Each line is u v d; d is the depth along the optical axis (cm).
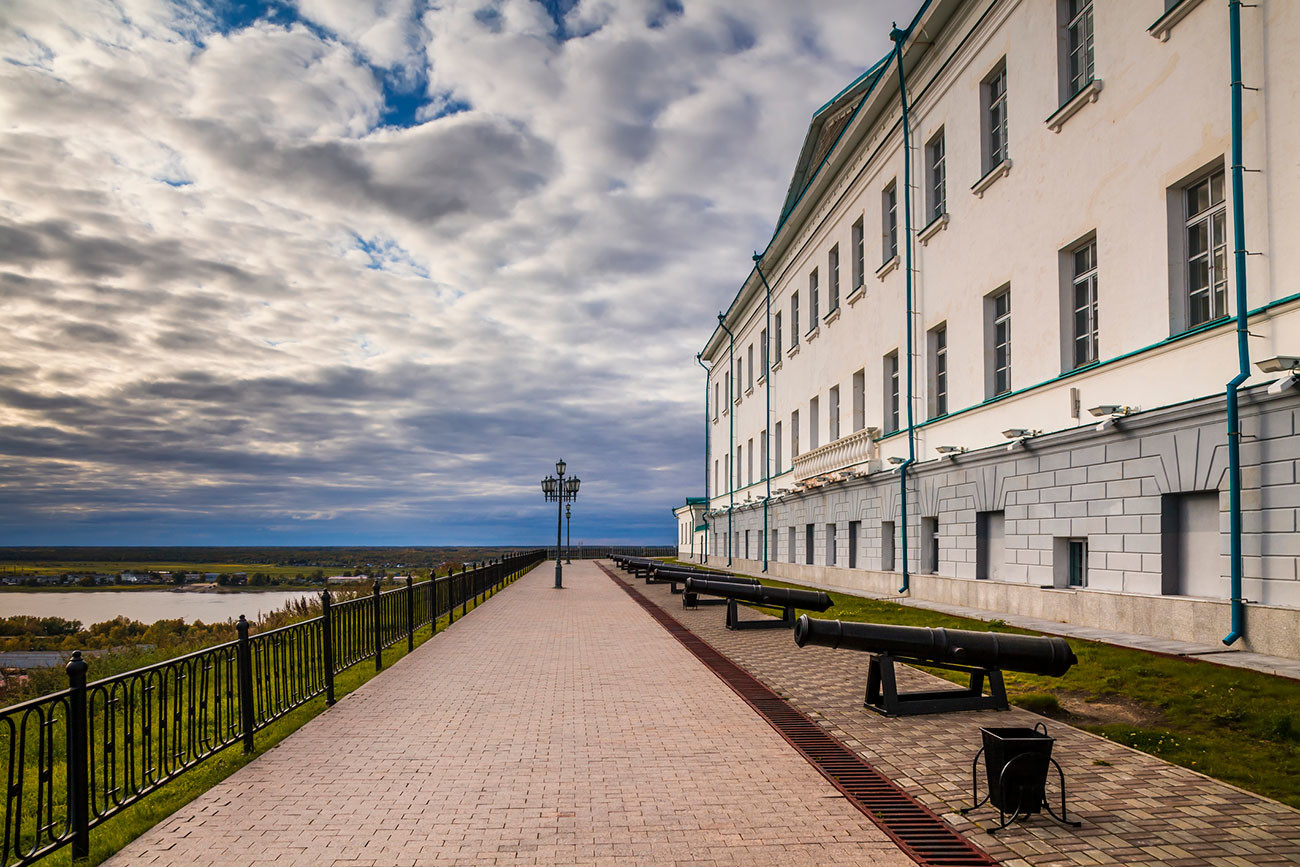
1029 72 1526
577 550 8212
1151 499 1161
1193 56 1116
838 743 702
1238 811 514
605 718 809
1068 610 1325
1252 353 1002
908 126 2058
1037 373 1488
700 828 501
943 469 1823
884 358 2267
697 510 5878
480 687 979
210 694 962
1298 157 953
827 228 2808
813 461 2728
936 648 806
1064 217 1411
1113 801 536
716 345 5016
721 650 1290
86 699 494
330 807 545
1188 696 775
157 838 490
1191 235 1159
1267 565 961
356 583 2434
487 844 477
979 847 466
